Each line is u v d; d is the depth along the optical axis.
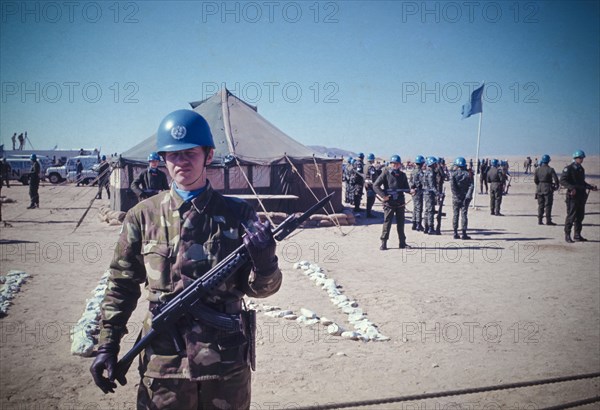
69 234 13.37
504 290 7.66
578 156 12.23
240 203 2.41
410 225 16.25
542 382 4.01
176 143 2.27
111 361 2.20
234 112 17.73
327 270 9.08
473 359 4.94
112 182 16.83
